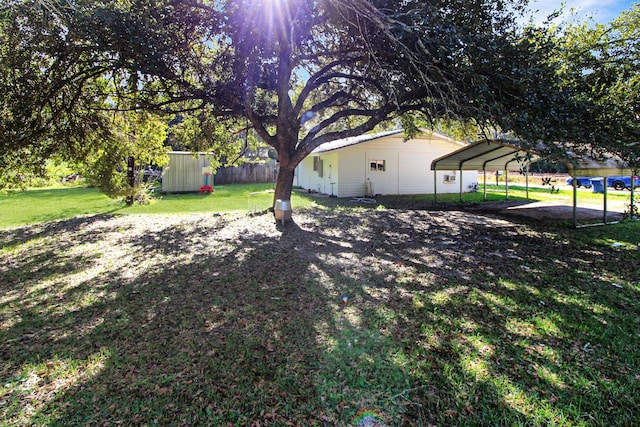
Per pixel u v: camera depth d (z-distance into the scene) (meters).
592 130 5.02
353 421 2.03
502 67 5.08
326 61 9.36
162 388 2.33
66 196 15.09
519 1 6.23
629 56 5.87
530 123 4.90
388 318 3.35
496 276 4.62
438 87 5.69
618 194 15.90
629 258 5.53
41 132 7.05
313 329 3.14
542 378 2.41
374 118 8.19
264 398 2.22
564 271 4.85
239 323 3.28
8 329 3.20
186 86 7.23
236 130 12.75
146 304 3.75
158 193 16.59
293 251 5.98
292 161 8.92
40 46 5.48
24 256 5.78
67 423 2.01
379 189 16.31
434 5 5.61
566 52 5.91
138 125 9.68
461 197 14.42
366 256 5.66
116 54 6.05
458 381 2.38
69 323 3.31
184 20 6.61
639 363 2.59
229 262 5.32
